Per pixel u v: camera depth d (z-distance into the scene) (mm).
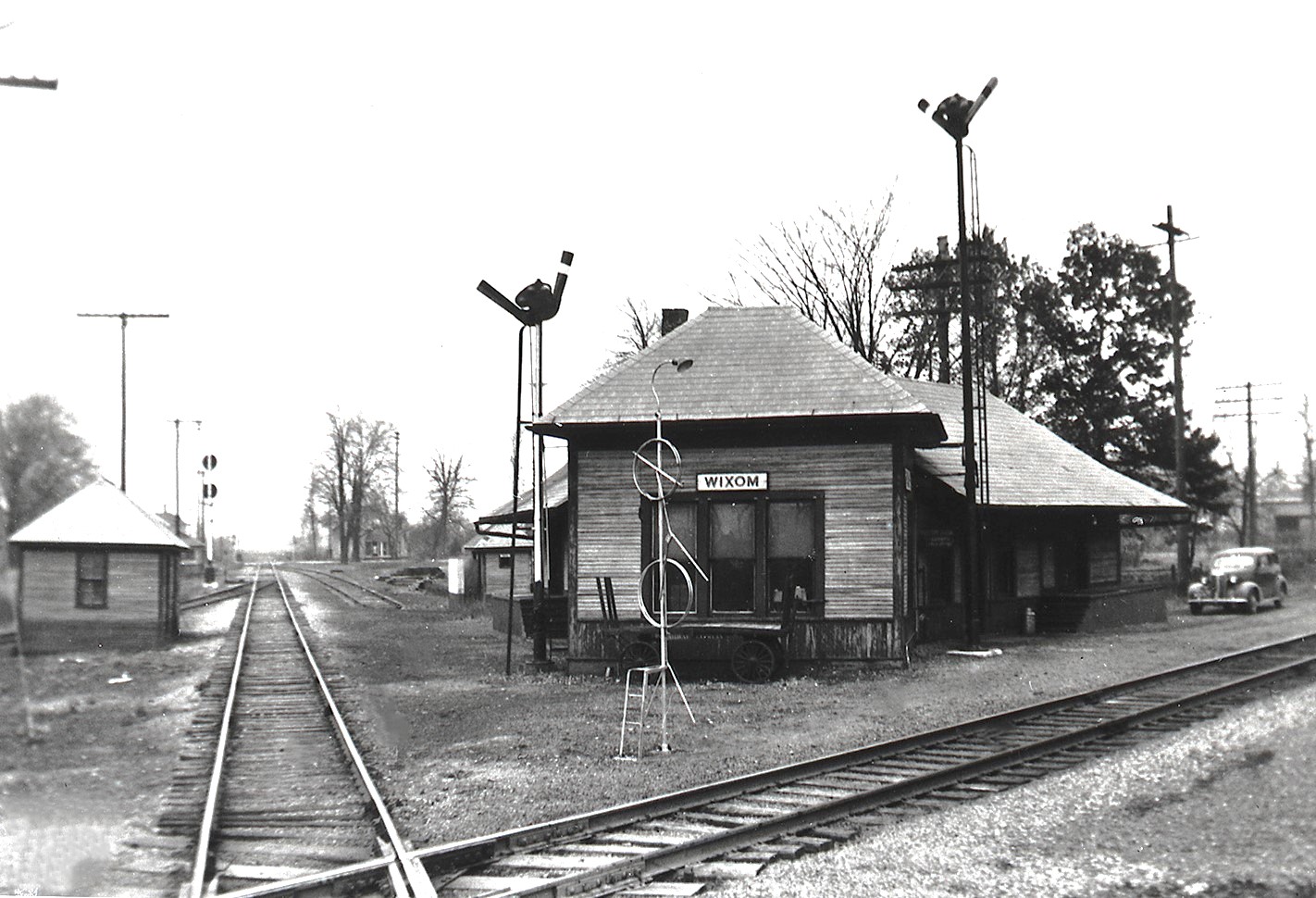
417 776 14039
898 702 20000
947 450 33781
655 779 13578
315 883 9078
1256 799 11656
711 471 24984
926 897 8727
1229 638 31953
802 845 10180
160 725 18531
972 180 32469
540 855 10031
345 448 125500
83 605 31188
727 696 21016
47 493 31562
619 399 25391
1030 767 13672
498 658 28531
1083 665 25344
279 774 14359
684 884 9086
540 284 26016
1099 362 62188
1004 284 59594
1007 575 34844
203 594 64250
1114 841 10297
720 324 27109
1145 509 36344
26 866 10188
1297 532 115250
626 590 25078
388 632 37875
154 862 10297
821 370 25344
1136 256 62219
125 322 59188
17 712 19906
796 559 24688
